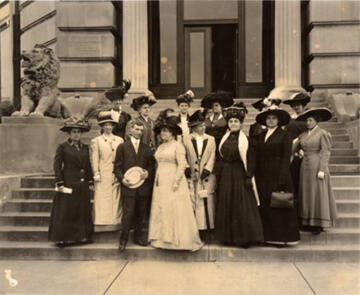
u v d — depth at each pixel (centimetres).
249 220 473
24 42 1350
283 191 475
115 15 1103
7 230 534
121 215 511
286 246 492
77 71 1070
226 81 1194
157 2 1196
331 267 457
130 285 408
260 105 625
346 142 753
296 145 526
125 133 597
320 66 1028
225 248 486
